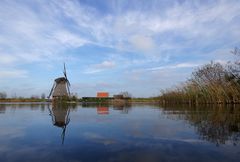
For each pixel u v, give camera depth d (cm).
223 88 6222
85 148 1293
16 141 1499
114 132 1811
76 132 1833
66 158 1098
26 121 2647
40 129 2006
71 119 2847
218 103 6384
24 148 1302
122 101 12450
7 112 4194
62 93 10075
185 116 3011
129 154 1159
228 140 1457
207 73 6575
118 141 1471
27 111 4497
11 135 1717
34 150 1256
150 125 2186
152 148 1277
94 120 2706
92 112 4156
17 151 1238
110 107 6219
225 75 6166
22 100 13062
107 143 1416
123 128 2016
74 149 1271
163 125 2169
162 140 1485
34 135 1714
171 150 1229
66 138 1588
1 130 1961
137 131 1844
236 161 1032
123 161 1045
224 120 2461
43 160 1071
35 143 1437
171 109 4697
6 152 1219
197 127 2000
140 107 6031
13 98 13088
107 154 1162
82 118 2967
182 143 1391
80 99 11875
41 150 1255
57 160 1068
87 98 12069
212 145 1330
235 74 5934
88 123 2411
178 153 1169
